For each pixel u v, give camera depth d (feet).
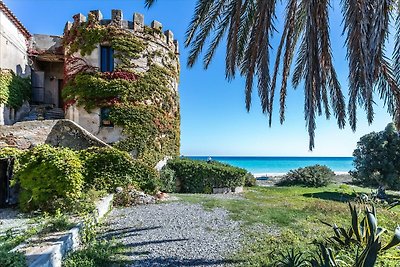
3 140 44.78
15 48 61.46
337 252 17.22
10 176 40.29
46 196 33.58
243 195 55.47
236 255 20.62
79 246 22.77
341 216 33.60
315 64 16.12
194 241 24.13
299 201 46.55
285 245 22.11
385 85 20.86
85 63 59.21
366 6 13.20
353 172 83.20
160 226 29.14
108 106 57.62
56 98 77.92
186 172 61.62
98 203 34.73
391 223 28.86
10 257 14.90
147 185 47.93
